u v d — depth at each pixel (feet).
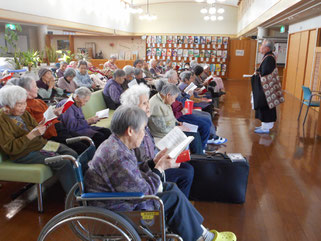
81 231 5.83
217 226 7.61
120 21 51.49
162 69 31.42
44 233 5.06
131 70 17.80
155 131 9.58
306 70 26.09
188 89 13.52
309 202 8.84
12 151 7.54
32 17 27.04
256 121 19.15
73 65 23.11
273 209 8.43
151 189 5.25
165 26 58.70
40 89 13.38
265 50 15.47
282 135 15.90
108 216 4.89
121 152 4.98
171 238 5.62
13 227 7.40
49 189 9.41
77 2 35.19
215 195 8.70
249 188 9.69
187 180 7.59
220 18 47.32
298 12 22.52
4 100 7.45
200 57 46.47
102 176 4.99
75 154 8.55
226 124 18.28
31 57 21.20
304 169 11.29
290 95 29.91
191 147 10.81
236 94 31.22
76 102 10.08
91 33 44.39
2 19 24.08
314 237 7.20
